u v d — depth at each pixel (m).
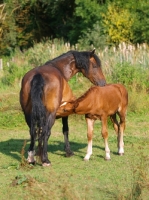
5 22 40.62
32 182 9.61
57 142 14.27
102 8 35.78
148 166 10.12
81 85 22.11
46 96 11.06
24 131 16.42
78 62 12.25
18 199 9.18
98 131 15.91
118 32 33.00
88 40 32.34
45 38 43.34
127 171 10.77
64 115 11.47
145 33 32.31
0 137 15.39
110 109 11.77
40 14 43.59
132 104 18.70
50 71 11.37
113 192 9.37
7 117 17.77
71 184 9.66
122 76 20.86
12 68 27.11
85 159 11.79
